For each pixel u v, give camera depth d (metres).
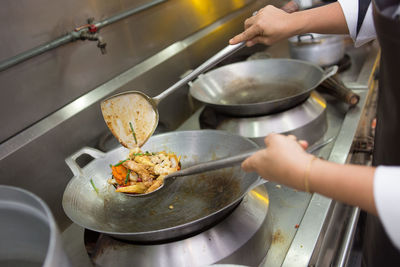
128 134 0.92
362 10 0.90
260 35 0.96
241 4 1.73
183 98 1.43
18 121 0.94
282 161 0.54
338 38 1.50
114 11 1.15
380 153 0.74
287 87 1.25
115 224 0.83
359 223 1.40
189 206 0.86
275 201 0.96
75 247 0.92
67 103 1.05
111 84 1.16
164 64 1.33
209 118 1.23
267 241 0.83
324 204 0.90
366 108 1.37
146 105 0.90
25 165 0.93
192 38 1.48
